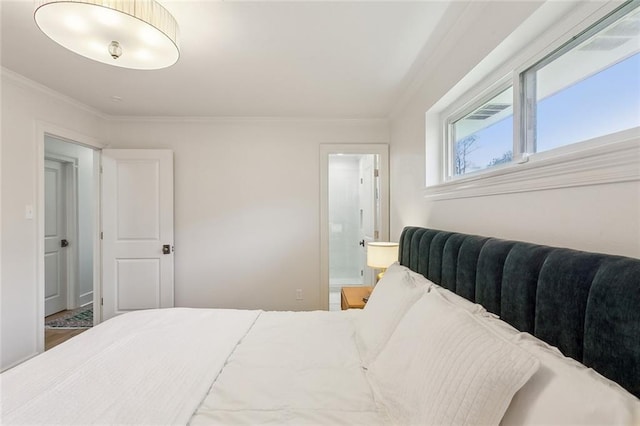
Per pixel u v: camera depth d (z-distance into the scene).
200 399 0.99
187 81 2.37
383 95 2.63
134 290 3.22
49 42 1.82
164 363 1.21
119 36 1.33
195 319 1.74
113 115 3.19
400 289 1.43
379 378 1.07
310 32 1.70
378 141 3.37
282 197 3.36
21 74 2.24
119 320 1.71
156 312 1.87
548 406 0.62
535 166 1.04
